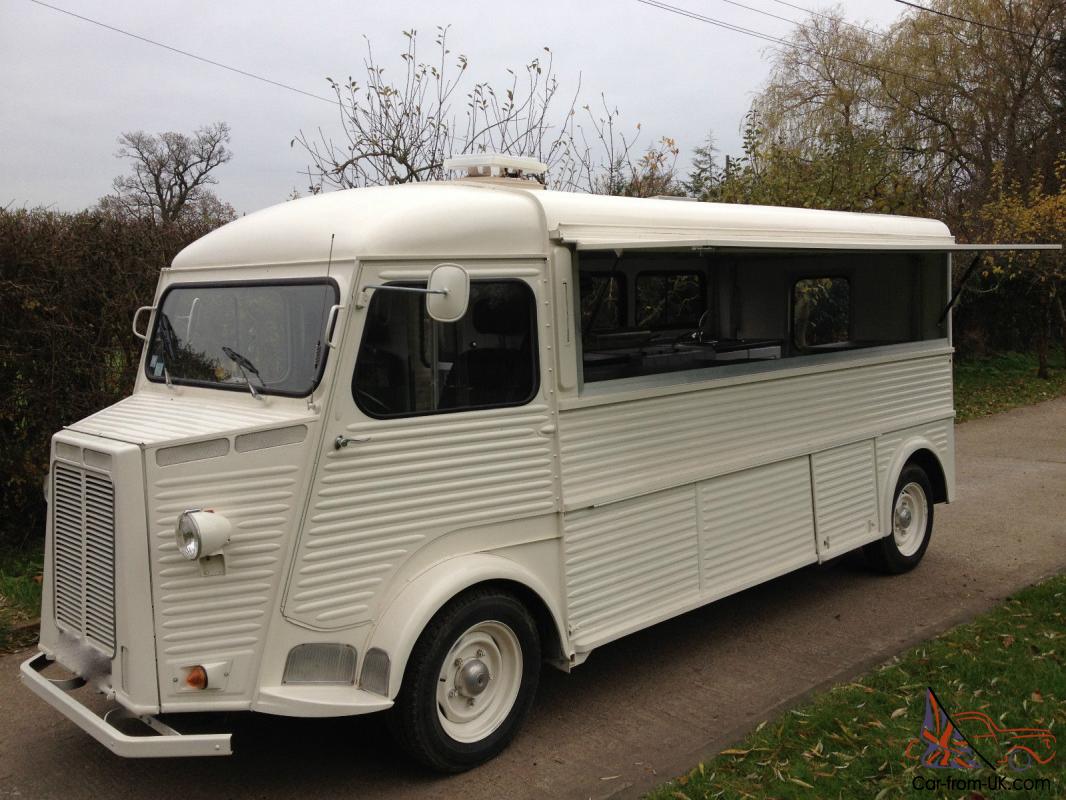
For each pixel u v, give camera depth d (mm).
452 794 3855
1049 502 8789
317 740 4352
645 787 3859
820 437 5898
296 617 3627
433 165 10516
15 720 4586
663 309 6262
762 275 6602
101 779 4020
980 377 17375
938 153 24688
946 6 24875
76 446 3721
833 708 4426
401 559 3869
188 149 27703
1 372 6684
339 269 3811
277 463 3582
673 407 4918
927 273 7039
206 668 3477
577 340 4473
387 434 3814
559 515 4371
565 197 4578
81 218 7156
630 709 4629
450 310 3742
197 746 3385
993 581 6551
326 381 3666
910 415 6730
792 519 5699
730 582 5277
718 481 5199
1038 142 25312
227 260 4367
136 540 3400
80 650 3781
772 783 3775
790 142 22641
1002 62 24766
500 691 4203
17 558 6805
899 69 24047
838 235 6121
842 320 6805
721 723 4445
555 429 4344
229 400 4070
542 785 3914
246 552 3537
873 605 6117
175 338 4535
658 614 4840
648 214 4938
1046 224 16750
